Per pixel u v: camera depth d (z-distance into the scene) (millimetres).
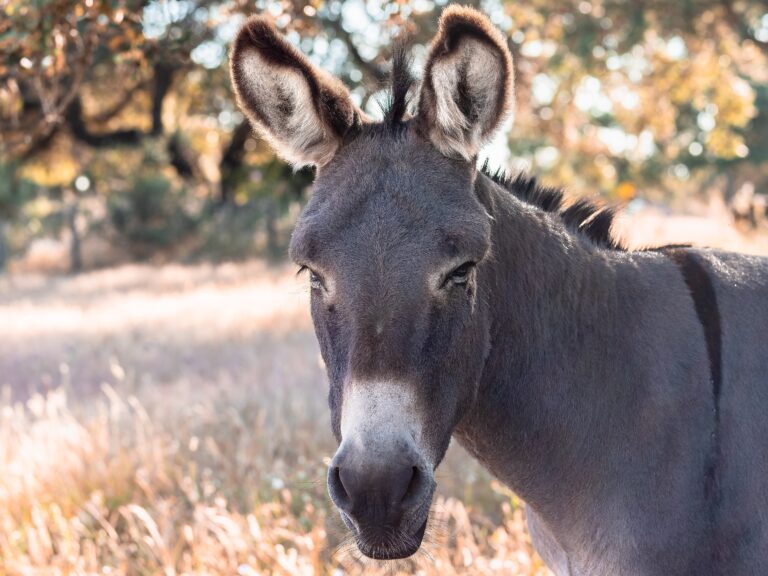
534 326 2404
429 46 2145
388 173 2105
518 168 2803
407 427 1912
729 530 2279
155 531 3475
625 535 2336
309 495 4125
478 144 2125
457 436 2570
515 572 3309
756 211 10656
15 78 4371
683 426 2320
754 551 2271
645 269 2541
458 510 3717
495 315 2338
